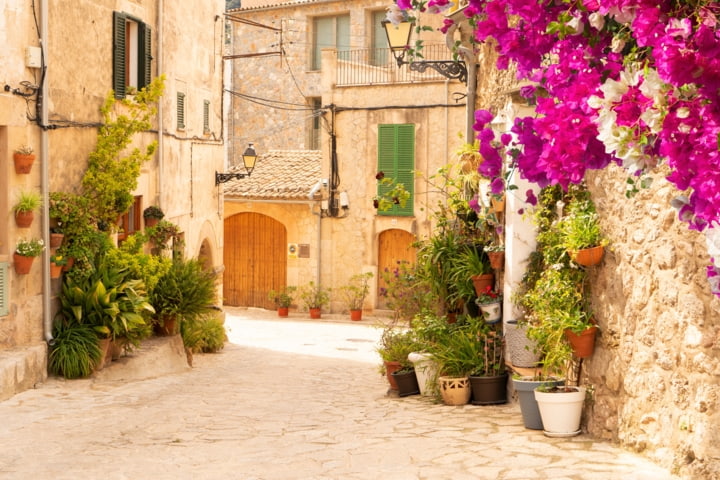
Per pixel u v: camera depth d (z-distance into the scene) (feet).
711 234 9.08
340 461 23.12
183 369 46.73
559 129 8.91
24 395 35.06
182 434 28.27
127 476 22.30
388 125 84.23
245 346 63.31
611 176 23.57
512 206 29.99
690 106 7.75
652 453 21.31
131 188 42.39
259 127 114.11
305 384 42.42
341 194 86.63
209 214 64.64
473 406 31.73
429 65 38.99
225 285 95.81
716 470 18.67
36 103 37.32
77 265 40.34
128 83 48.21
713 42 7.55
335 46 108.88
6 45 35.47
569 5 9.49
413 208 83.76
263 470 22.50
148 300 42.52
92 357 39.29
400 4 13.91
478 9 10.77
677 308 20.20
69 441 27.22
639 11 8.07
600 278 24.30
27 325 37.29
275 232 92.27
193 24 59.62
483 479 20.21
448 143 81.92
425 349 36.09
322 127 87.71
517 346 28.53
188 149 58.80
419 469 21.58
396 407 32.91
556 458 21.86
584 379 25.29
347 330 76.33
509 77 31.17
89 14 42.34
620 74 8.38
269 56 112.57
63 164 40.06
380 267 86.58
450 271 34.83
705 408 19.08
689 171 7.96
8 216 35.96
